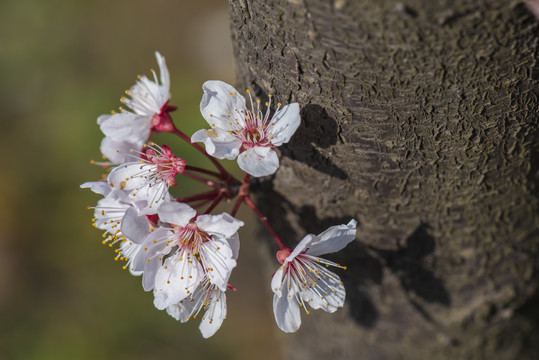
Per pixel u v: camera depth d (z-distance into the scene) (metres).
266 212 0.26
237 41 0.24
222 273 0.24
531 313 0.27
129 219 0.24
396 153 0.24
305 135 0.24
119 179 0.25
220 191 0.25
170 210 0.24
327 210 0.25
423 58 0.22
